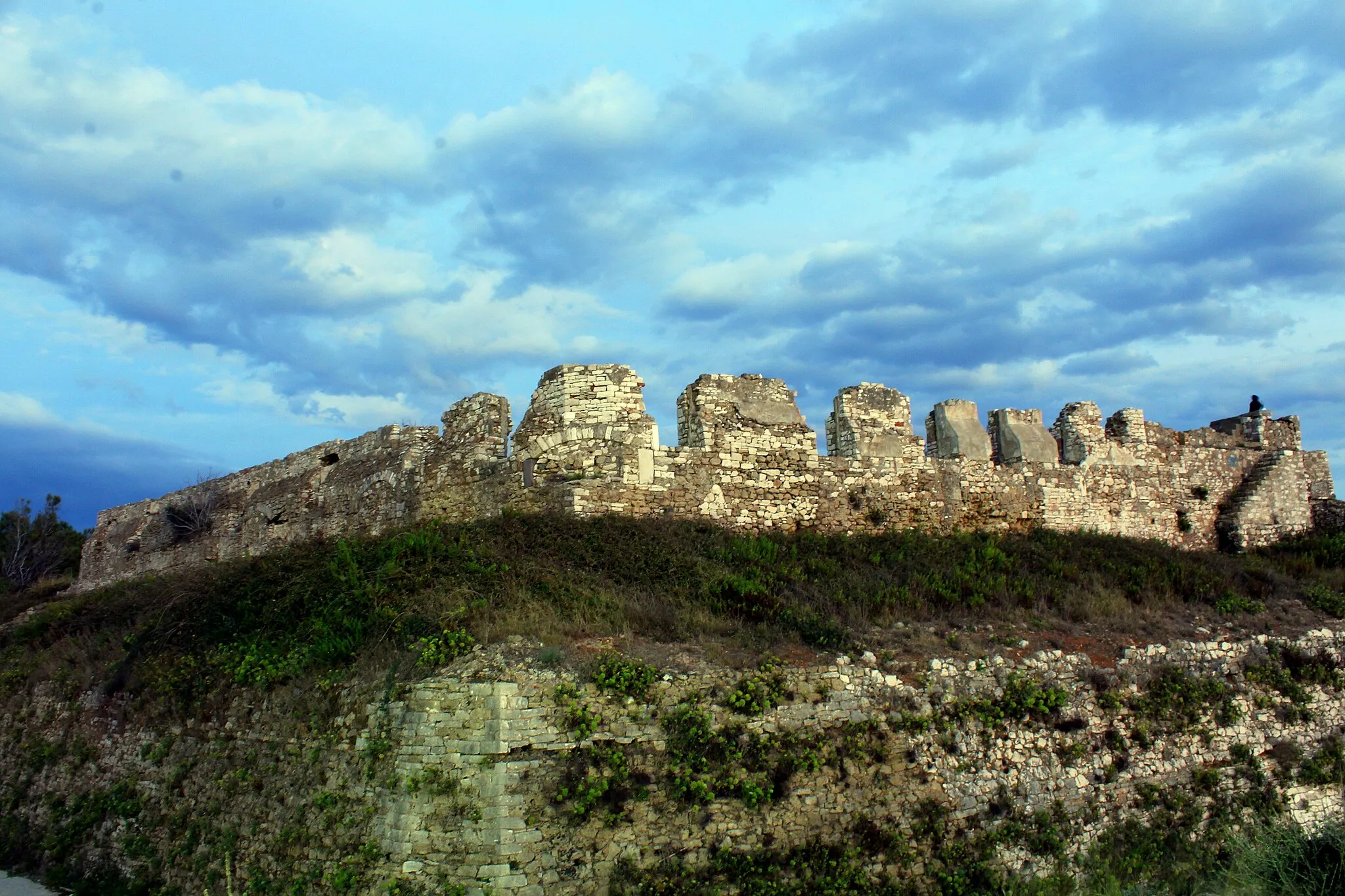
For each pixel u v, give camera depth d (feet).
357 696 43.65
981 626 55.21
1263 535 89.92
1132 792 50.57
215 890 45.83
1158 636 57.36
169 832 50.80
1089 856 47.65
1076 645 54.75
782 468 70.69
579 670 41.78
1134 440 88.74
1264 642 59.57
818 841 41.96
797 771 42.83
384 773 40.50
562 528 58.70
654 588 52.54
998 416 85.76
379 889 38.29
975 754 47.42
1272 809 53.67
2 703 71.97
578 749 39.88
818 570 59.82
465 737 39.42
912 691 47.70
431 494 78.38
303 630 50.60
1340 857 49.29
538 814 38.34
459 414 78.07
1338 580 72.54
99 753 60.03
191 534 120.88
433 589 48.44
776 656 46.62
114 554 135.33
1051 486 81.71
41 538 175.11
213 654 55.16
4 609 120.57
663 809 40.11
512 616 45.29
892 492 74.74
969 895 43.65
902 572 62.03
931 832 44.55
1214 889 47.55
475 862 37.47
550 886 37.47
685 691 43.01
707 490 67.31
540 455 66.85
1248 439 100.58
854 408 76.13
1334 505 94.17
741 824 41.01
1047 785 48.42
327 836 41.45
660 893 38.45
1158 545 78.74
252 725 49.14
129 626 70.08
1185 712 53.98
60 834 57.57
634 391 67.46
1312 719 57.77
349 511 93.20
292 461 106.42
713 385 70.18
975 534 74.95
